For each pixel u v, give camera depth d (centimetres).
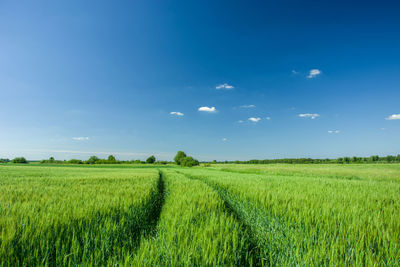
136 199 559
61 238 289
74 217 358
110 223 349
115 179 1267
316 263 227
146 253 250
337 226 351
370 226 332
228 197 737
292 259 253
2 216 342
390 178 1582
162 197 863
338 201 550
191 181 1266
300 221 372
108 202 499
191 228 334
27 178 1293
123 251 267
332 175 1953
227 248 282
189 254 234
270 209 475
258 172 2627
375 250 262
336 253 242
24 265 226
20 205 449
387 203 550
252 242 350
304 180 1284
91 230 308
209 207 495
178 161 8438
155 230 397
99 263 246
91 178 1321
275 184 993
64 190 732
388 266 233
